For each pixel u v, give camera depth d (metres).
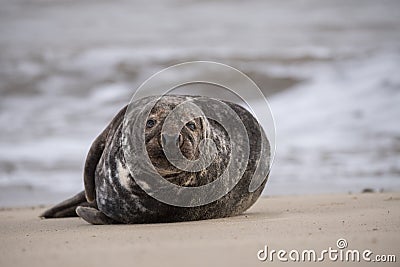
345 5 100.62
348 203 35.59
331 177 48.94
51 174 51.09
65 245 21.02
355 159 53.56
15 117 66.06
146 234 23.38
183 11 100.62
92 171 29.31
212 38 91.81
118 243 21.03
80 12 99.81
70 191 47.28
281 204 36.81
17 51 87.75
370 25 93.75
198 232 23.55
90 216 28.98
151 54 85.94
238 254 18.59
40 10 99.88
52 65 82.69
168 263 17.25
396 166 51.69
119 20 97.69
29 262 18.08
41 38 92.06
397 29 92.69
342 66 78.94
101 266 17.06
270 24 96.44
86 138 59.81
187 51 86.38
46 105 70.00
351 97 69.19
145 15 99.62
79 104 70.06
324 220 26.84
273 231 23.41
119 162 27.36
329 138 58.81
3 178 50.03
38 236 24.25
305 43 88.56
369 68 77.38
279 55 84.31
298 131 60.88
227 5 102.31
